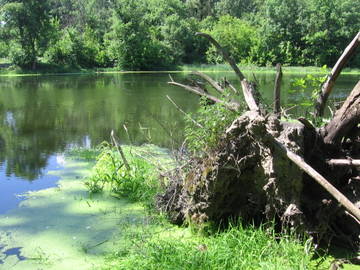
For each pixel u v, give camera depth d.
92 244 4.34
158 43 56.34
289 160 3.90
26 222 4.96
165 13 65.94
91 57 54.53
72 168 7.56
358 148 4.47
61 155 8.79
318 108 5.12
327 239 4.06
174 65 56.75
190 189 4.39
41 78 38.16
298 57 53.38
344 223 4.20
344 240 4.09
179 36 58.28
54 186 6.49
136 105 17.64
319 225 3.93
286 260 3.65
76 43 52.38
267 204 4.10
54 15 78.69
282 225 3.99
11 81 33.81
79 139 10.70
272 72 43.22
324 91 5.06
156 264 3.64
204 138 4.42
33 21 48.53
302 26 53.88
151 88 26.33
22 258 4.07
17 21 48.47
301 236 3.93
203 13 80.75
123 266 3.68
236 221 4.35
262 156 4.00
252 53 53.25
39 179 6.93
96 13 79.75
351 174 4.38
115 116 14.62
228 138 4.10
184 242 4.15
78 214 5.18
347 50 4.81
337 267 3.59
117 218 5.00
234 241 3.94
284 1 54.31
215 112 4.61
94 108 16.86
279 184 3.96
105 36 60.41
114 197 5.79
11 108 17.09
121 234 4.53
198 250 3.81
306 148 4.32
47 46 51.75
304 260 3.63
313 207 4.07
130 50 54.16
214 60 55.69
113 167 6.39
